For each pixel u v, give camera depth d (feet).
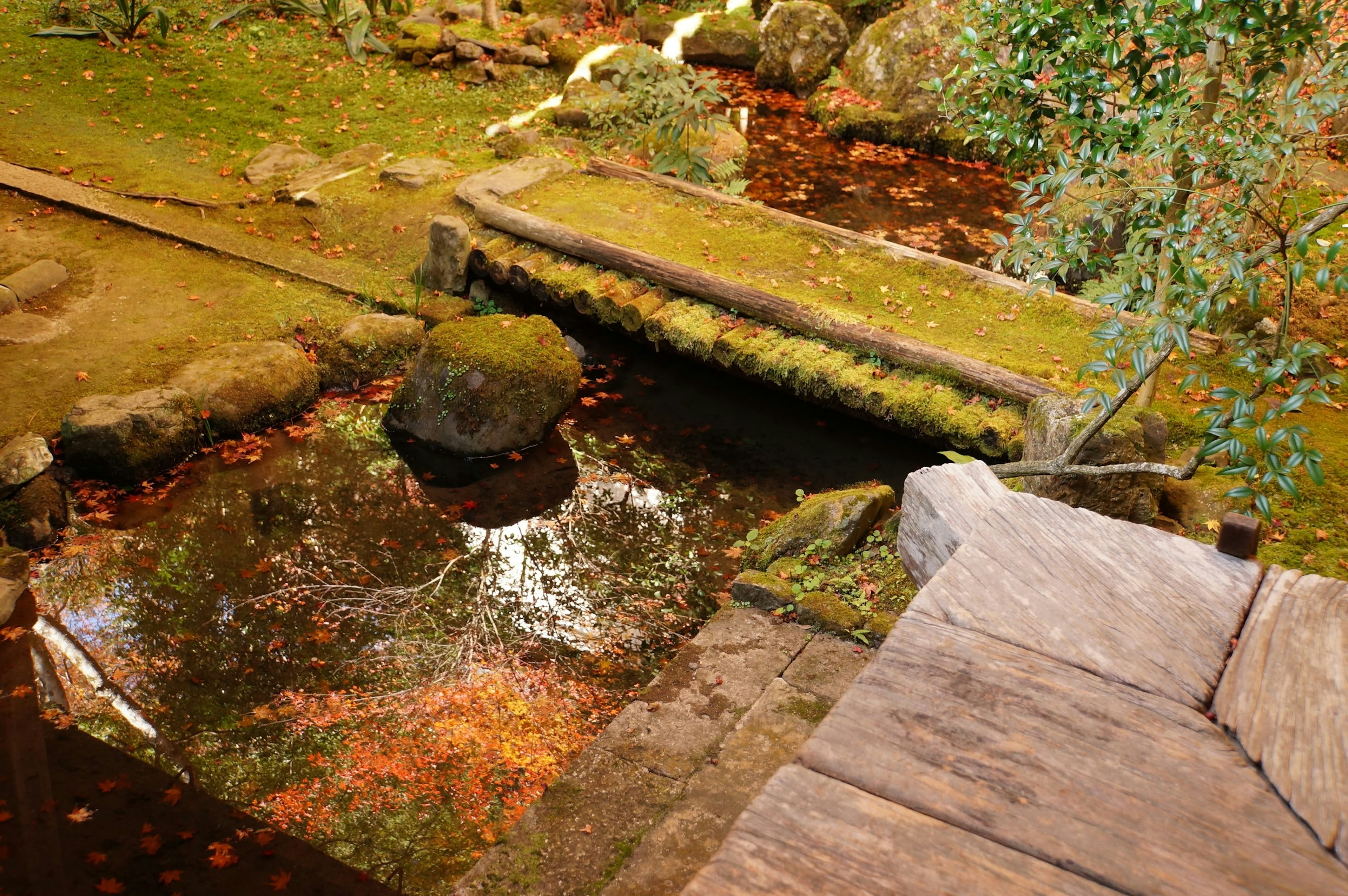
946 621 4.81
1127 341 11.13
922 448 18.78
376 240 24.27
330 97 31.63
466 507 17.28
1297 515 14.92
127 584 15.28
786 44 35.58
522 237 23.48
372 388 20.38
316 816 11.68
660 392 20.49
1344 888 3.57
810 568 14.20
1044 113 12.20
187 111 30.09
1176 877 3.60
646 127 29.48
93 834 11.41
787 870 3.58
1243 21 10.48
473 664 13.98
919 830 3.75
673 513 17.26
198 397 18.28
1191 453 16.22
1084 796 3.90
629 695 13.55
